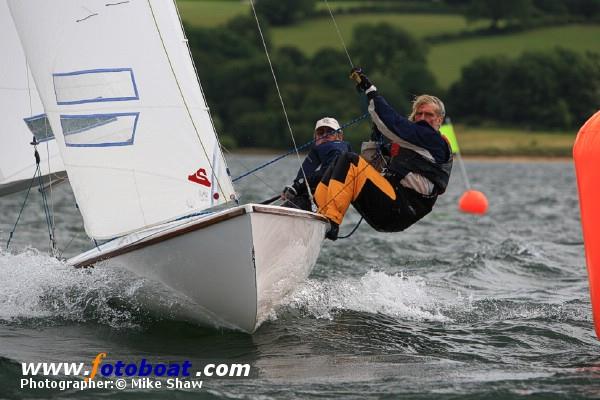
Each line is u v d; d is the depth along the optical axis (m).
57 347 19.42
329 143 24.23
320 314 23.27
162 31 21.98
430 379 17.58
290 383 17.19
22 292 22.73
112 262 21.47
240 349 19.78
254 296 19.80
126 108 21.61
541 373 18.11
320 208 22.36
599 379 17.59
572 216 58.25
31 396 16.05
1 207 60.34
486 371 18.30
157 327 21.44
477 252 36.56
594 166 19.34
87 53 21.58
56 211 56.81
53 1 21.56
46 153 25.48
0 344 19.34
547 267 33.16
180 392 16.36
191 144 21.98
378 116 21.58
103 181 21.53
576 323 23.00
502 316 23.84
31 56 21.72
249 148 190.38
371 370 18.27
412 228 47.69
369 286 26.91
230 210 18.97
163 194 21.75
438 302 25.56
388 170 22.11
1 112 24.88
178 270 20.33
